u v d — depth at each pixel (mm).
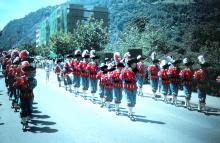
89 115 13227
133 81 12492
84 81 17766
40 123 11797
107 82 14133
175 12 113000
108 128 11039
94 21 52594
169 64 17719
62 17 100875
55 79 32000
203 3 96500
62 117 12820
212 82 19719
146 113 13820
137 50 24281
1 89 22969
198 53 36094
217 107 15086
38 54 92188
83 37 46688
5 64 18750
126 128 11062
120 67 13438
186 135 10250
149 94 19953
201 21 87250
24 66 11344
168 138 9844
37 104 15898
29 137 9961
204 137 10023
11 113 13781
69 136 10008
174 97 15914
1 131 10727
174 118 12922
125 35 40000
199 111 14625
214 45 36656
